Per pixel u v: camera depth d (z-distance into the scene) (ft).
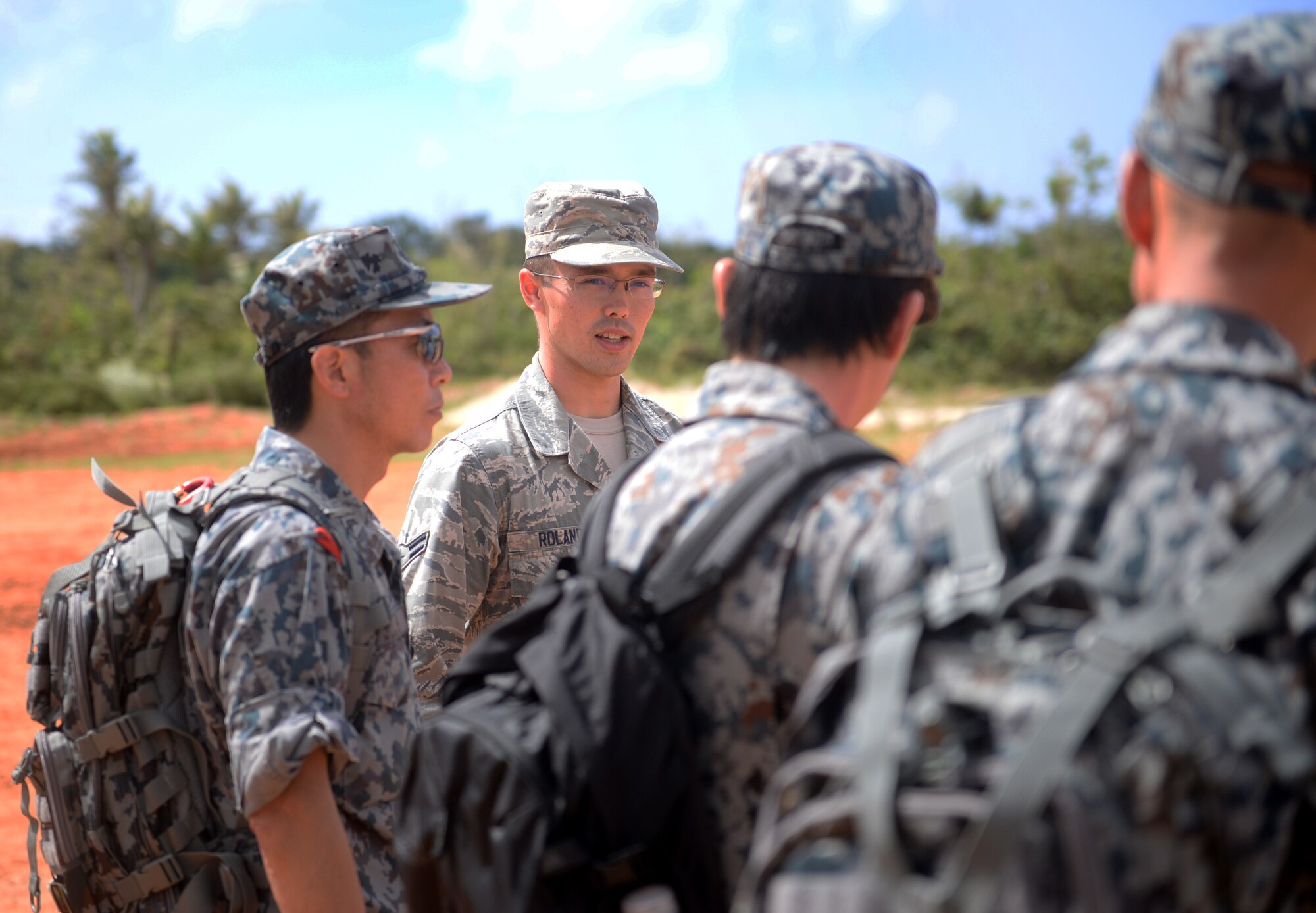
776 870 3.33
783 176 4.74
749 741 4.33
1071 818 2.93
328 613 6.15
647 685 4.18
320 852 5.90
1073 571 3.23
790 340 4.75
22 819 17.84
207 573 6.16
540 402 9.87
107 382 113.60
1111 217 124.88
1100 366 3.59
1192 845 2.99
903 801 3.11
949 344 107.45
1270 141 3.41
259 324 6.87
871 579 3.78
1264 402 3.34
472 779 4.22
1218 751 2.97
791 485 4.32
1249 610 3.06
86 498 59.93
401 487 55.72
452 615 9.06
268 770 5.74
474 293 6.97
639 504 4.72
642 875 4.08
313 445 6.89
